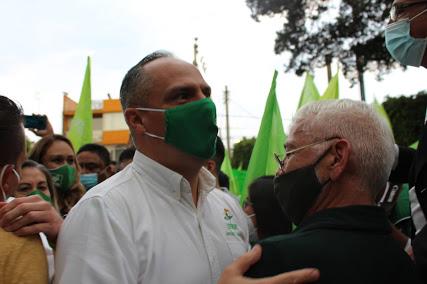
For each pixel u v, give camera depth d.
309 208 1.37
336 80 4.30
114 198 1.52
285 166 1.42
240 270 1.19
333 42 14.79
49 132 3.80
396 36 2.35
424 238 1.63
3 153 1.37
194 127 1.63
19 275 1.25
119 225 1.46
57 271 1.44
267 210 2.64
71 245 1.43
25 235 1.35
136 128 1.69
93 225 1.44
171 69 1.67
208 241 1.63
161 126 1.65
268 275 1.16
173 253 1.54
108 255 1.41
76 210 1.49
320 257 1.15
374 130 1.31
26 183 2.74
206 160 1.71
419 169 1.85
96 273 1.38
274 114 3.93
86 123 4.80
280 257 1.17
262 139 3.88
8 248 1.27
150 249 1.49
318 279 1.11
